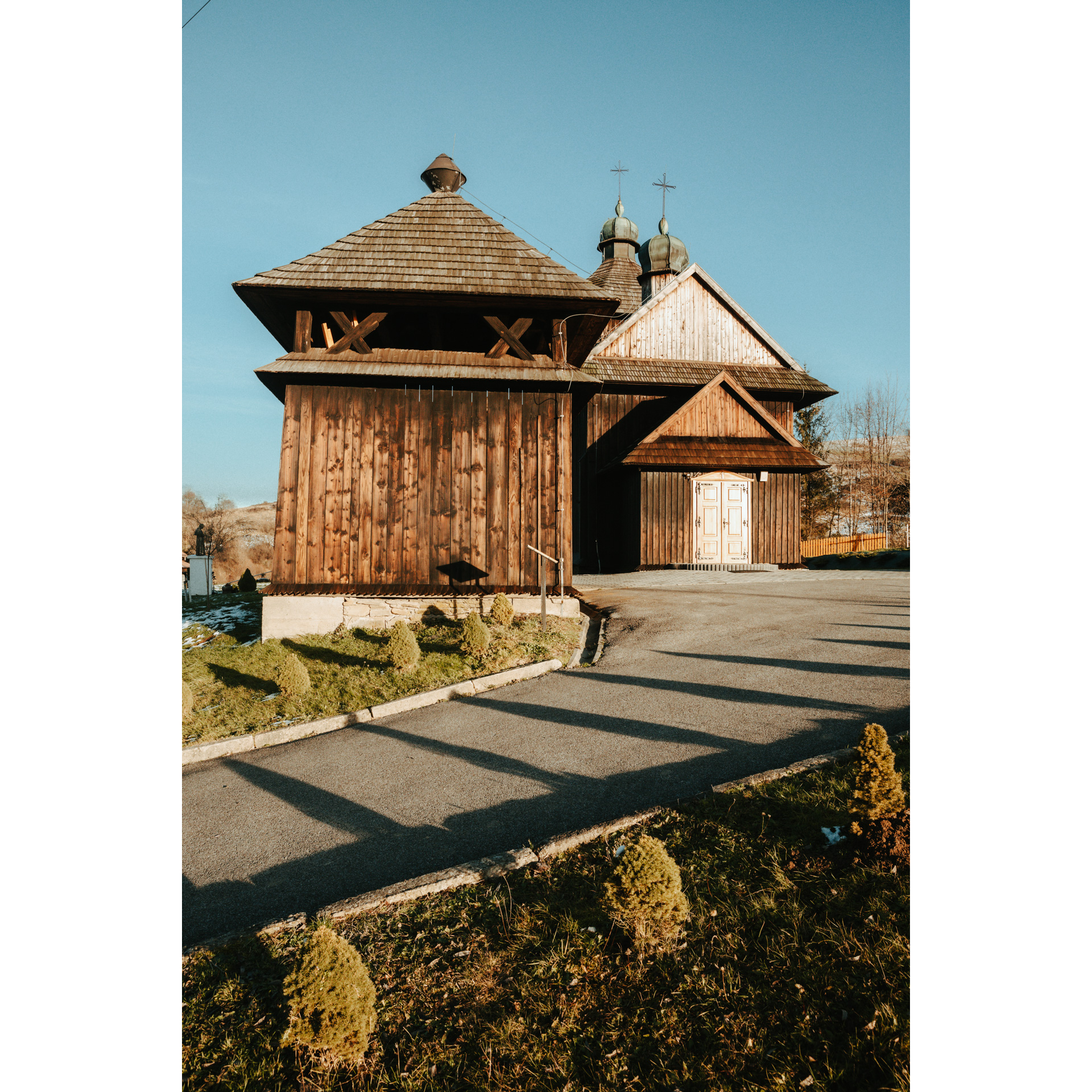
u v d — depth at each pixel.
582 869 4.11
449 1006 3.19
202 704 8.44
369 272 11.23
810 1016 2.88
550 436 11.55
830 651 8.48
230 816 5.47
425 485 11.34
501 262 11.70
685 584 15.65
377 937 3.70
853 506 45.12
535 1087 2.74
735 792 4.73
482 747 6.46
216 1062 3.01
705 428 20.17
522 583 11.34
